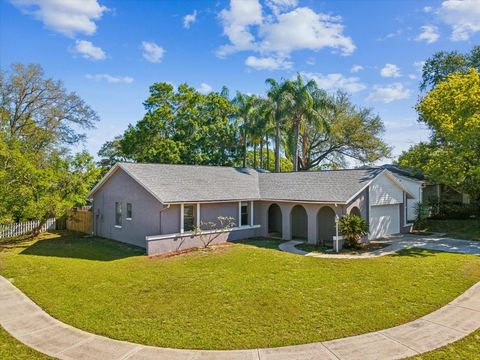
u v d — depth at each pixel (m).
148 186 16.22
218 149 36.16
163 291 9.44
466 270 11.20
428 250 14.89
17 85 30.30
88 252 15.57
